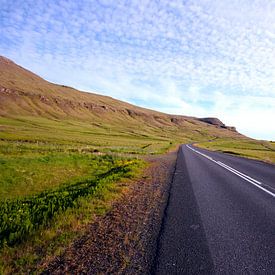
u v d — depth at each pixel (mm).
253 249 4883
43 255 4699
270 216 7008
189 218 6734
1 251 4840
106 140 79312
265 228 6039
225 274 4004
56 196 9945
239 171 17062
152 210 7543
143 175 14812
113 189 10391
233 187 11211
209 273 4023
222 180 13125
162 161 23922
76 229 5996
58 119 171125
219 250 4828
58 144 47812
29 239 5328
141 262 4379
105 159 24953
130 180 13023
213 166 19875
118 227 6121
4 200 10945
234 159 28312
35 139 55156
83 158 24344
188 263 4332
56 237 5484
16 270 4223
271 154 46750
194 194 9664
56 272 4137
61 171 17422
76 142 58719
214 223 6352
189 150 46594
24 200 10547
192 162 22891
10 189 12680
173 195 9492
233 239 5352
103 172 18188
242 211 7445
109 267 4242
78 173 17719
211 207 7840
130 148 46156
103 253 4742
